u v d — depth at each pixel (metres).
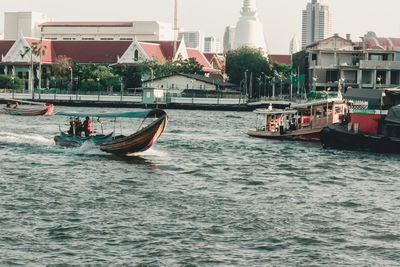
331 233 30.06
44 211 32.97
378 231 30.42
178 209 33.94
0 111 110.56
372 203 36.09
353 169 48.94
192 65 176.25
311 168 49.34
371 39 157.62
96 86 168.62
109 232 29.64
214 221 31.72
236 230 30.31
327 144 62.25
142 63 175.00
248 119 112.81
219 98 151.88
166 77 162.38
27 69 190.12
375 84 148.50
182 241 28.64
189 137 73.50
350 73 153.25
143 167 47.97
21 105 146.38
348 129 62.22
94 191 38.12
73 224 30.75
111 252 27.16
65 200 35.50
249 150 61.09
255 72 181.12
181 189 39.47
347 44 157.50
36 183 40.28
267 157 55.88
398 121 59.06
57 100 157.62
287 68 190.12
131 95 155.50
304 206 35.12
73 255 26.72
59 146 58.81
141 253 27.08
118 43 197.12
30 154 53.62
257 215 32.97
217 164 50.91
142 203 35.19
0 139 65.06
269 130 76.25
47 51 193.50
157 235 29.36
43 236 28.94
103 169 46.44
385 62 146.88
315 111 69.88
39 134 72.19
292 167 49.81
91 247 27.69
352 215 33.25
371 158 55.22
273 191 39.41
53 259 26.23
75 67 176.00
